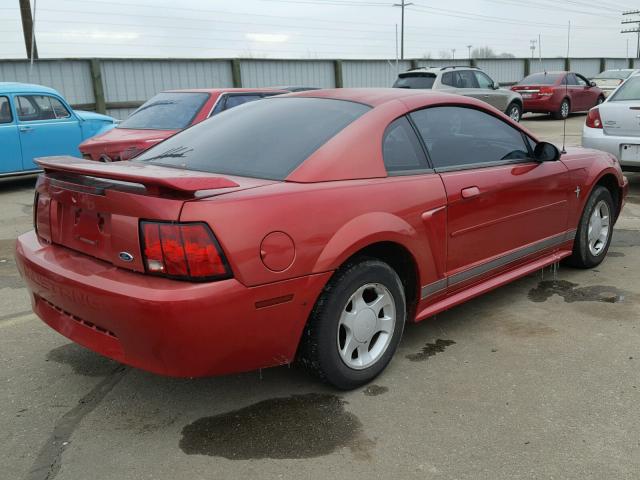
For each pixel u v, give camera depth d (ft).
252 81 65.41
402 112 10.85
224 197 8.20
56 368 10.98
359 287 9.55
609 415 9.10
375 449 8.37
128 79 56.75
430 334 12.21
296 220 8.58
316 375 9.55
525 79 66.49
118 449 8.50
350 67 73.87
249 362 8.63
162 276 7.96
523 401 9.56
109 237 8.46
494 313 13.26
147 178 7.66
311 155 9.59
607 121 24.67
